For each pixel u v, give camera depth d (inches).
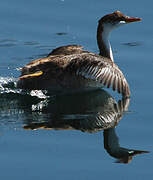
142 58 601.9
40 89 524.7
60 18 696.4
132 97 514.3
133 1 727.7
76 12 709.3
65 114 473.1
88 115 473.4
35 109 484.1
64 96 518.3
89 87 539.5
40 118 463.5
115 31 675.4
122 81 507.5
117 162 396.2
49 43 654.5
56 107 488.7
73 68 521.7
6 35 670.5
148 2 722.2
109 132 440.8
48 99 509.4
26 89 525.7
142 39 651.5
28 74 509.4
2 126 446.0
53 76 522.6
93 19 691.4
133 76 558.6
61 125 450.6
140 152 412.2
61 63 524.7
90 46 647.1
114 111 481.7
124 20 582.6
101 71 510.6
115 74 507.5
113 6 715.4
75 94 524.7
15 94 518.3
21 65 603.8
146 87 533.3
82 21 691.4
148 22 683.4
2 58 622.8
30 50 639.8
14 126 446.6
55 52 563.8
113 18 582.9
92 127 449.1
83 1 731.4
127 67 581.3
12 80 557.3
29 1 731.4
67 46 570.9
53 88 526.6
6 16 702.5
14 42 656.4
